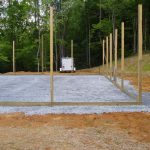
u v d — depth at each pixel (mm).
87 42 71312
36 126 11328
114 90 23125
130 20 66500
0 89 23844
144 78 35125
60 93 21125
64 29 66812
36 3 62688
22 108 15062
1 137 9914
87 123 11750
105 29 65125
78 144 9273
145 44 59062
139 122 11891
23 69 65812
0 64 64000
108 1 61375
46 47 64562
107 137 9961
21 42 65375
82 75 42344
